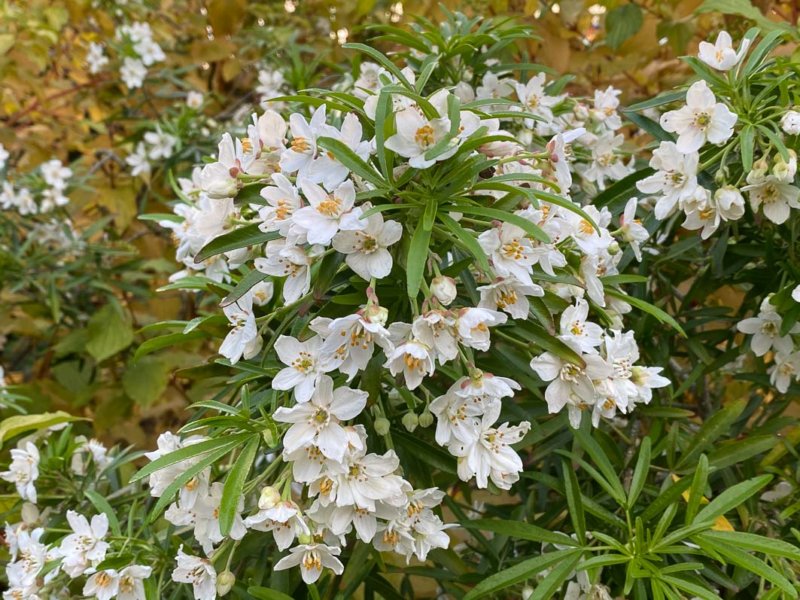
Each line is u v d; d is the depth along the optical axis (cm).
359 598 35
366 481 20
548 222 22
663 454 30
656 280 34
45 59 60
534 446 31
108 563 23
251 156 23
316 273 21
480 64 33
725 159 27
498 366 24
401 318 22
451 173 20
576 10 45
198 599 22
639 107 29
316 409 20
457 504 29
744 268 32
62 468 32
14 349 62
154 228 59
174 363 55
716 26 49
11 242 51
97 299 57
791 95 27
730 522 28
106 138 62
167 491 19
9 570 26
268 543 25
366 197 20
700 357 31
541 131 33
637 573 21
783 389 29
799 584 22
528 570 22
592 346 22
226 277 29
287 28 59
